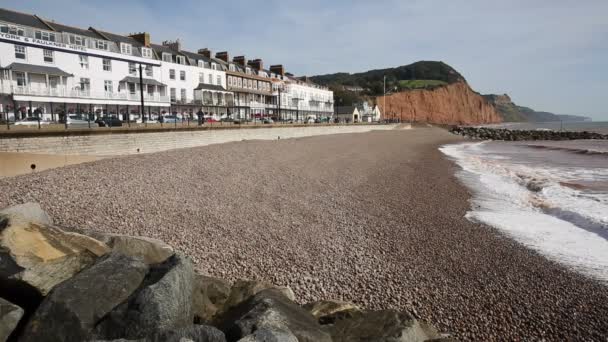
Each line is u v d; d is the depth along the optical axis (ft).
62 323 12.04
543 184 59.00
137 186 41.01
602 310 21.85
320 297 21.24
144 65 144.56
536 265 27.81
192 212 33.73
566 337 19.42
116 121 81.46
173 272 13.94
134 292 13.46
